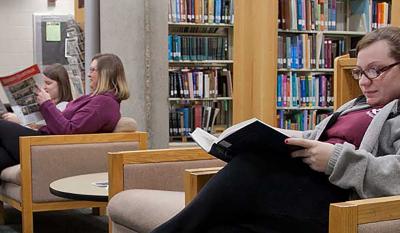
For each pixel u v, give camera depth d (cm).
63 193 294
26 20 759
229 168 165
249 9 495
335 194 161
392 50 178
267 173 163
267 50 491
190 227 165
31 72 380
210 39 530
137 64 471
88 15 483
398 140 169
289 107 525
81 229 394
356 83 323
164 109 484
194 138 182
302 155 162
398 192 158
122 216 236
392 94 180
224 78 538
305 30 527
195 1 515
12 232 383
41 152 368
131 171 264
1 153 397
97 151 382
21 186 366
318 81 537
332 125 191
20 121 424
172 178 273
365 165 157
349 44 552
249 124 155
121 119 401
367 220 145
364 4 541
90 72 406
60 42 761
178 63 530
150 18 474
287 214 158
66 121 381
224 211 162
